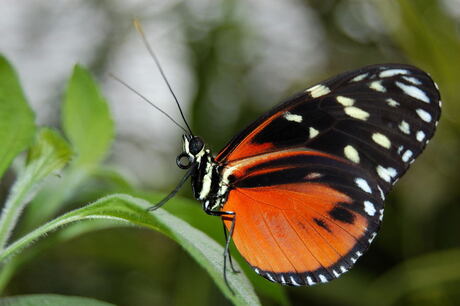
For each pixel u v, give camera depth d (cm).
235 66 58
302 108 43
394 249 52
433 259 51
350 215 42
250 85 58
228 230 42
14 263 42
